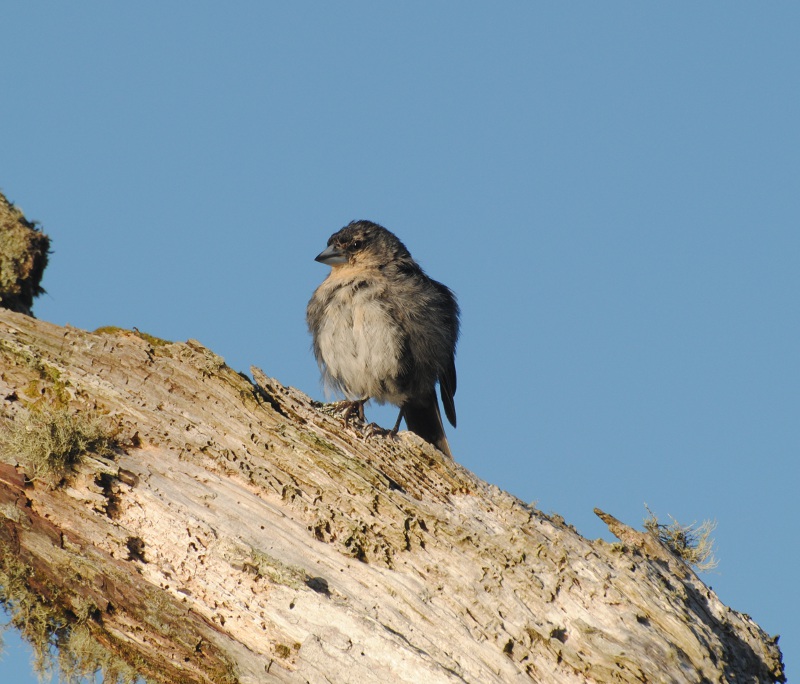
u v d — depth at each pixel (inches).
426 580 365.4
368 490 378.9
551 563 366.6
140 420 394.9
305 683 341.1
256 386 410.9
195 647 359.6
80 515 374.6
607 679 340.5
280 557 367.6
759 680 369.1
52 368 405.4
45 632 377.1
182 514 372.5
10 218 460.8
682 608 364.8
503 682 340.2
